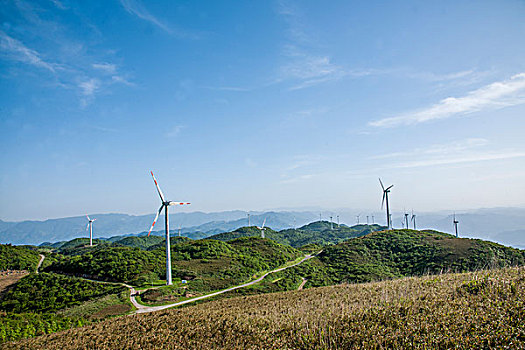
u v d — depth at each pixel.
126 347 15.47
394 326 11.34
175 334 16.41
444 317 10.95
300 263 100.25
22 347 19.31
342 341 10.86
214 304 31.55
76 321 41.47
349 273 85.38
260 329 14.60
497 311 10.65
